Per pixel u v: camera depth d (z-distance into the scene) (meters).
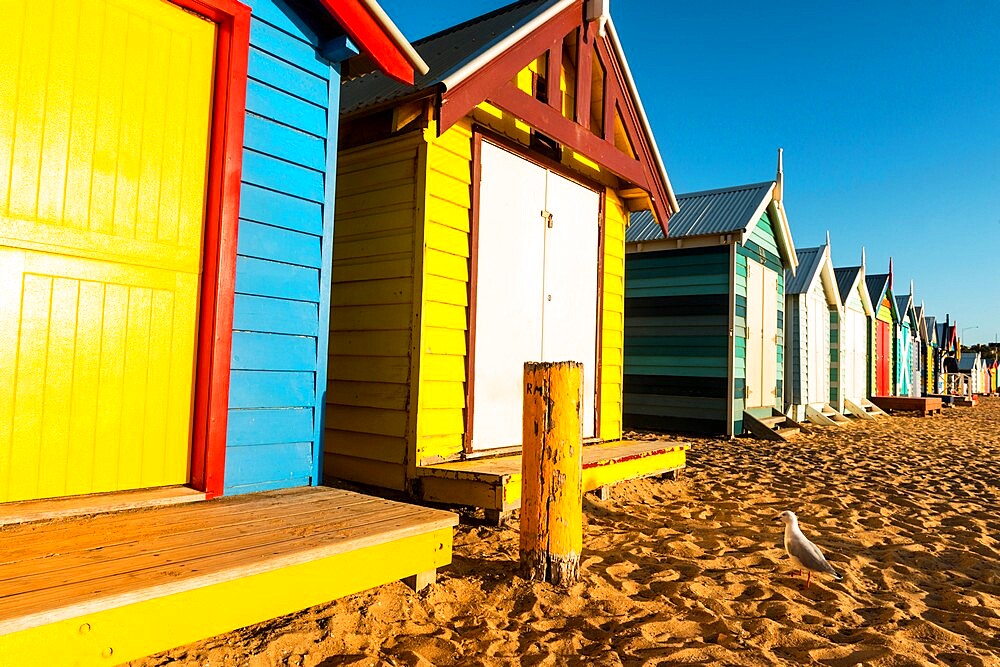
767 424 12.71
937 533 5.54
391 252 5.27
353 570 3.02
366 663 2.74
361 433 5.41
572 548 3.79
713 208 12.68
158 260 3.53
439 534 3.47
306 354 4.18
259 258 3.90
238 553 2.69
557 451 3.74
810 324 16.52
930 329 43.12
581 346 7.03
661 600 3.72
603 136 6.82
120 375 3.39
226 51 3.75
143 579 2.34
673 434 11.96
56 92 3.18
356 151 5.55
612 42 6.78
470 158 5.57
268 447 3.97
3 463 3.02
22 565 2.43
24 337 3.08
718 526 5.49
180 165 3.63
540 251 6.40
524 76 6.11
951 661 3.11
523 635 3.17
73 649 2.12
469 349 5.50
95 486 3.30
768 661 2.99
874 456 10.11
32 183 3.11
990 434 14.46
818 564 3.91
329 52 4.26
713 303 11.86
